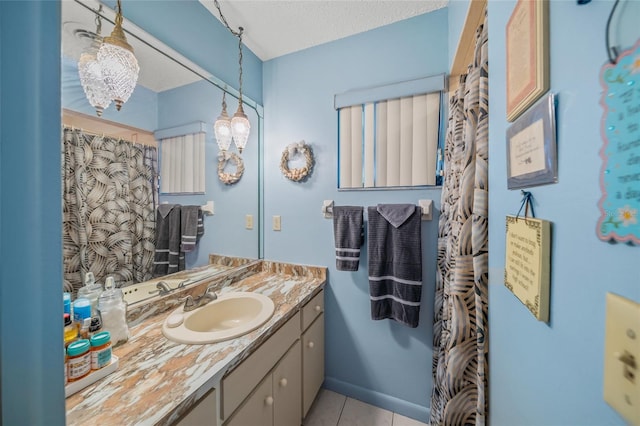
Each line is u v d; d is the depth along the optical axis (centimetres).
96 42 87
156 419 56
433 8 129
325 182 157
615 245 25
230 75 148
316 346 145
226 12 133
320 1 124
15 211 30
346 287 155
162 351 81
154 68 111
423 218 135
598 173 27
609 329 25
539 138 37
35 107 31
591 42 28
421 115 133
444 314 108
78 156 86
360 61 146
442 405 97
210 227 142
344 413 143
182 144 125
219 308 119
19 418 30
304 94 161
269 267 171
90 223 91
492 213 57
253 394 90
